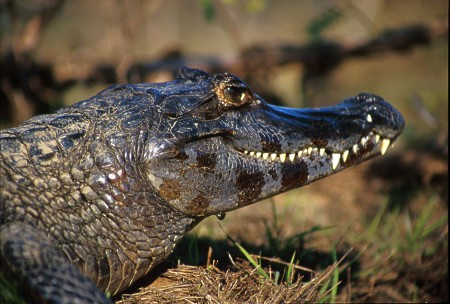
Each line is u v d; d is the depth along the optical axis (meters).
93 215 8.20
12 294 7.26
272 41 24.16
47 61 23.06
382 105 10.36
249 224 13.85
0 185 7.64
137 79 22.34
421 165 18.45
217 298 8.66
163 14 36.56
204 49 34.12
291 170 9.51
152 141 8.54
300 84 25.12
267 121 9.34
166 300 8.56
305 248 12.34
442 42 28.33
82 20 33.75
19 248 7.02
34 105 22.59
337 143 9.81
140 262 8.54
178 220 8.86
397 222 15.91
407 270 13.09
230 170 9.03
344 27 30.16
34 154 8.09
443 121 22.47
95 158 8.30
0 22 21.94
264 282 9.24
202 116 8.90
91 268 8.06
